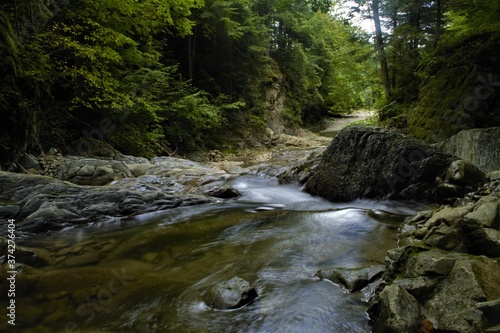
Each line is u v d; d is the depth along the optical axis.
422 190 6.27
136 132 12.84
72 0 10.27
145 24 12.71
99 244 4.98
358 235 4.64
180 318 2.88
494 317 2.16
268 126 25.80
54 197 6.25
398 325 2.27
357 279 3.17
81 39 11.05
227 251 4.43
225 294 3.07
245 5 22.69
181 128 16.83
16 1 8.65
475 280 2.45
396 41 12.98
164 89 15.45
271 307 2.96
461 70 8.75
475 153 6.85
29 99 8.00
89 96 11.15
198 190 8.34
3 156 7.14
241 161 17.78
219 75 23.03
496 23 7.39
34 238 5.29
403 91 13.23
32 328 2.80
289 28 30.25
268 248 4.41
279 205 7.26
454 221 3.35
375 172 6.88
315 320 2.74
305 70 32.06
